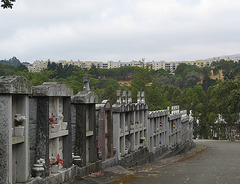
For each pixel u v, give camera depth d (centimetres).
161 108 6097
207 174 1742
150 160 2575
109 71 13638
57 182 1162
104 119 1742
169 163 2555
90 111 1583
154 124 2895
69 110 1320
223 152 3897
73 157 1401
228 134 8119
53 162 1188
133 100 5959
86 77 1498
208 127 8838
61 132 1240
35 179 1041
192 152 4034
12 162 987
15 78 934
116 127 1966
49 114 1216
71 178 1291
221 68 19062
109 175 1580
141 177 1593
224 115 7838
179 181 1487
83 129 1444
